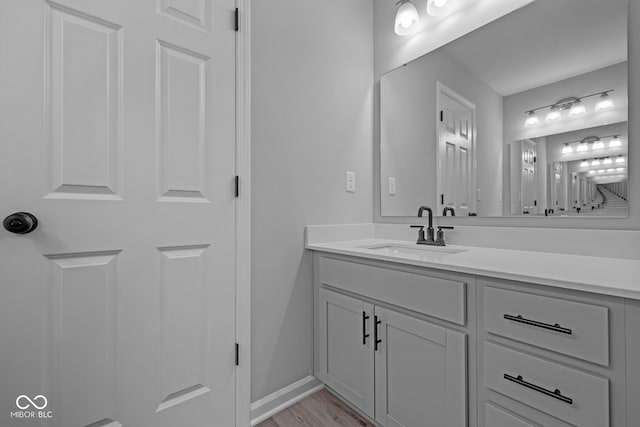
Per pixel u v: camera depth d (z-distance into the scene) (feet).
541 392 2.65
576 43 4.00
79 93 3.17
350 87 6.11
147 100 3.60
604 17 3.80
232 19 4.40
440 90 5.38
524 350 2.79
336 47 5.88
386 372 4.05
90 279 3.24
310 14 5.47
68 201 3.11
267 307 4.85
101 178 3.29
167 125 3.76
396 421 3.91
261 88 4.81
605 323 2.34
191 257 3.97
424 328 3.57
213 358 4.15
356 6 6.26
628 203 3.59
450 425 3.32
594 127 3.85
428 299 3.54
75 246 3.14
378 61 6.46
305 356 5.32
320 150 5.59
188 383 3.91
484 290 3.06
